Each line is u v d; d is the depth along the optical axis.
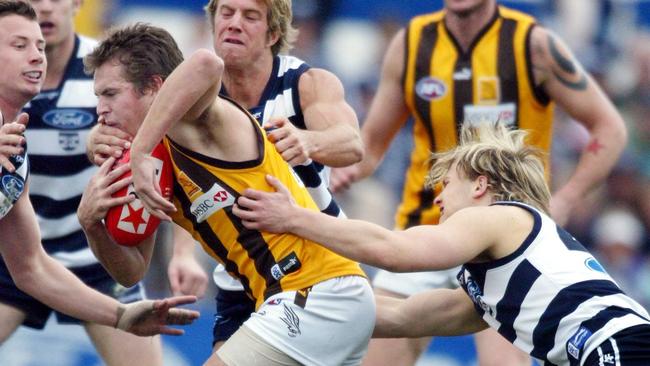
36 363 25.61
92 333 20.44
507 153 15.55
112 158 14.70
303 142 15.72
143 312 16.41
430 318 16.38
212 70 13.45
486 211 14.87
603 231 34.25
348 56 34.06
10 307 19.98
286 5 17.23
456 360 27.44
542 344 14.88
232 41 16.86
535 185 15.53
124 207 14.55
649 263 34.19
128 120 14.73
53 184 20.89
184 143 14.10
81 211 14.80
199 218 14.47
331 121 17.20
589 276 14.82
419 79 23.52
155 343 20.52
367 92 34.03
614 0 35.78
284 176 14.64
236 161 14.20
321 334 14.27
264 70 17.27
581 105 23.05
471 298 15.71
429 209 23.16
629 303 14.84
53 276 16.69
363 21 34.19
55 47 20.78
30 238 16.39
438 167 15.95
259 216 14.03
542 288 14.73
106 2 32.69
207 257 29.27
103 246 15.09
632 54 35.88
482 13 23.23
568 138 34.56
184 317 16.58
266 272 14.43
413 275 22.06
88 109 20.97
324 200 17.00
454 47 23.42
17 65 15.87
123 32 14.80
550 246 14.90
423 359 27.48
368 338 14.89
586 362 14.47
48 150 20.83
